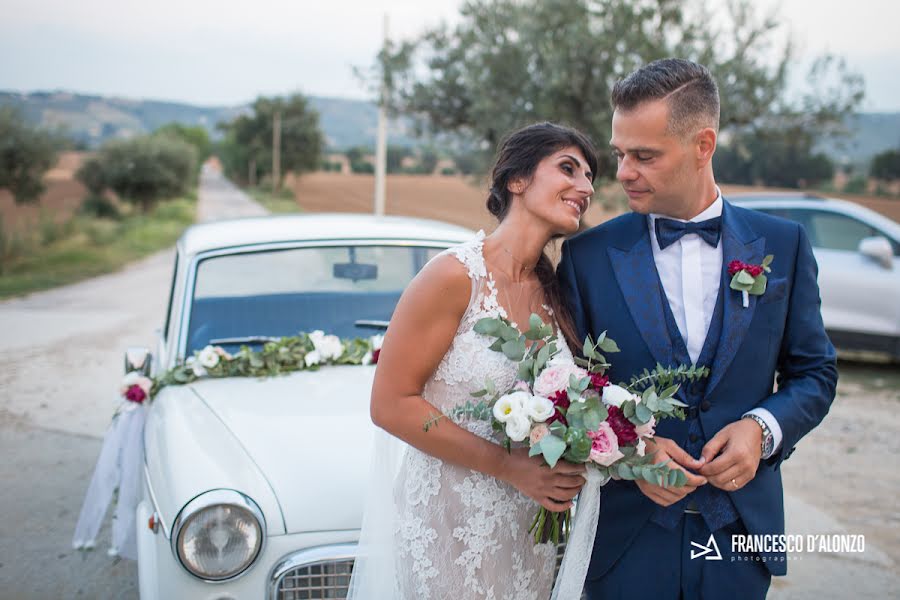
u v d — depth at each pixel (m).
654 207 1.91
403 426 1.86
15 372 7.66
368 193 53.72
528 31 10.78
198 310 3.52
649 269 1.93
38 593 3.47
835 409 6.54
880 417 6.29
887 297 7.55
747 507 1.89
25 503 4.48
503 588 2.02
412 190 49.56
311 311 3.59
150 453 2.75
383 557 2.09
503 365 1.92
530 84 10.84
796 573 3.64
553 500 1.83
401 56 12.74
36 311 11.75
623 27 10.27
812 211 8.07
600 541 1.99
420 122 13.39
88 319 10.98
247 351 3.29
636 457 1.74
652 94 1.80
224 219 4.36
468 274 1.90
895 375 7.93
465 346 1.92
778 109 10.84
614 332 1.95
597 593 2.01
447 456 1.86
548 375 1.77
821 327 1.95
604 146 10.46
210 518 2.26
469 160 12.99
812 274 1.95
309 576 2.30
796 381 1.92
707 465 1.78
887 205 34.31
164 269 18.64
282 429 2.69
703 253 1.93
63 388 7.05
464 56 12.33
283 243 3.69
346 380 3.17
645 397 1.72
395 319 1.91
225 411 2.86
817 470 5.05
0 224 18.12
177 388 3.21
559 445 1.66
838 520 4.23
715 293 1.91
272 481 2.41
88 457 5.27
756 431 1.82
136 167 38.09
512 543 2.02
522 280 2.00
